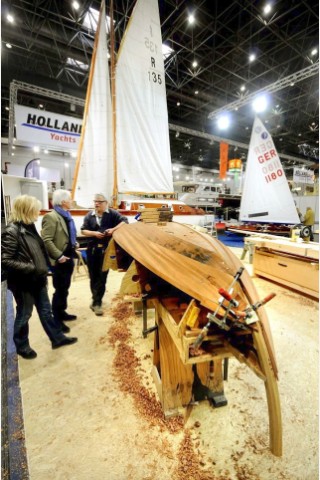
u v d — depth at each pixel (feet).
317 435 4.94
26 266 6.42
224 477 4.16
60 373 6.70
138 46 20.71
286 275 13.34
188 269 5.01
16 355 7.30
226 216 45.88
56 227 8.07
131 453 4.55
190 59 33.27
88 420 5.24
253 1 24.38
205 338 3.57
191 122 52.95
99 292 10.19
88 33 28.32
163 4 25.21
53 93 34.04
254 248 15.62
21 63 33.99
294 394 6.08
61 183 44.16
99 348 7.89
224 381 6.46
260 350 3.46
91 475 4.18
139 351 7.76
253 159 25.40
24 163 48.14
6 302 10.85
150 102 22.18
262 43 30.83
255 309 3.56
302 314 10.56
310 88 40.14
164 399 5.27
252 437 4.87
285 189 23.21
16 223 6.54
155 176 23.54
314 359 7.52
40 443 4.72
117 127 20.43
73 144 30.60
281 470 4.26
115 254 8.50
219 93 43.32
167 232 7.50
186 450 4.60
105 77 19.60
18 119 27.63
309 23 27.50
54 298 8.70
